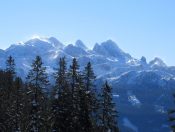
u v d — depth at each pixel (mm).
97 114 68625
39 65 66625
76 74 67938
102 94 69562
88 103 66062
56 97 66438
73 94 66312
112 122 69000
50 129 65062
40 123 65562
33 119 66125
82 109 65188
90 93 66812
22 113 67438
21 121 67125
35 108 66312
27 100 66875
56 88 67188
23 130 66250
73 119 64562
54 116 65250
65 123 64500
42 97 66562
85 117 65062
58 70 68375
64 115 64938
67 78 68125
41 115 65812
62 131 64375
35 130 65688
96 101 69062
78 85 66562
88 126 65188
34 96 66500
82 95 65750
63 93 66312
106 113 68938
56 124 64688
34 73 66625
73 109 65312
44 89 66938
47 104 66438
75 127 64250
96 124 68000
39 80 66562
